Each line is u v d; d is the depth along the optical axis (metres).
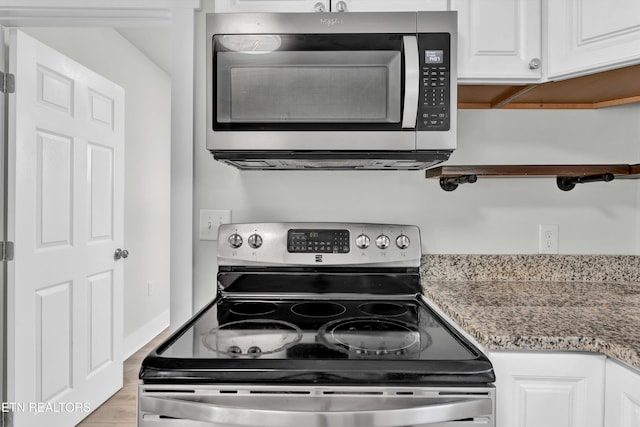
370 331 1.06
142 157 3.31
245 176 1.55
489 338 0.87
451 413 0.80
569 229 1.55
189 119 1.47
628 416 0.81
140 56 3.28
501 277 1.53
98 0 1.44
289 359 0.85
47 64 1.81
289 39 1.19
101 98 2.25
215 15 1.19
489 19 1.28
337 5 1.27
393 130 1.20
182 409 0.80
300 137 1.20
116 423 2.09
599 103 1.55
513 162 1.56
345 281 1.44
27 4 1.42
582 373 0.87
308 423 0.79
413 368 0.83
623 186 1.55
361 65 1.19
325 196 1.55
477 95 1.47
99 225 2.23
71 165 1.99
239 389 0.82
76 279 2.03
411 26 1.19
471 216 1.56
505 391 0.88
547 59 1.28
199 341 0.97
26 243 1.71
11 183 1.64
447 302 1.18
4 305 1.66
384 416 0.79
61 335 1.94
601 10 1.17
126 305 3.02
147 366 0.83
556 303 1.17
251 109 1.20
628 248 1.55
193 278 1.52
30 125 1.72
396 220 1.56
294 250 1.41
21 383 1.68
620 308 1.11
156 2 1.45
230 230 1.43
